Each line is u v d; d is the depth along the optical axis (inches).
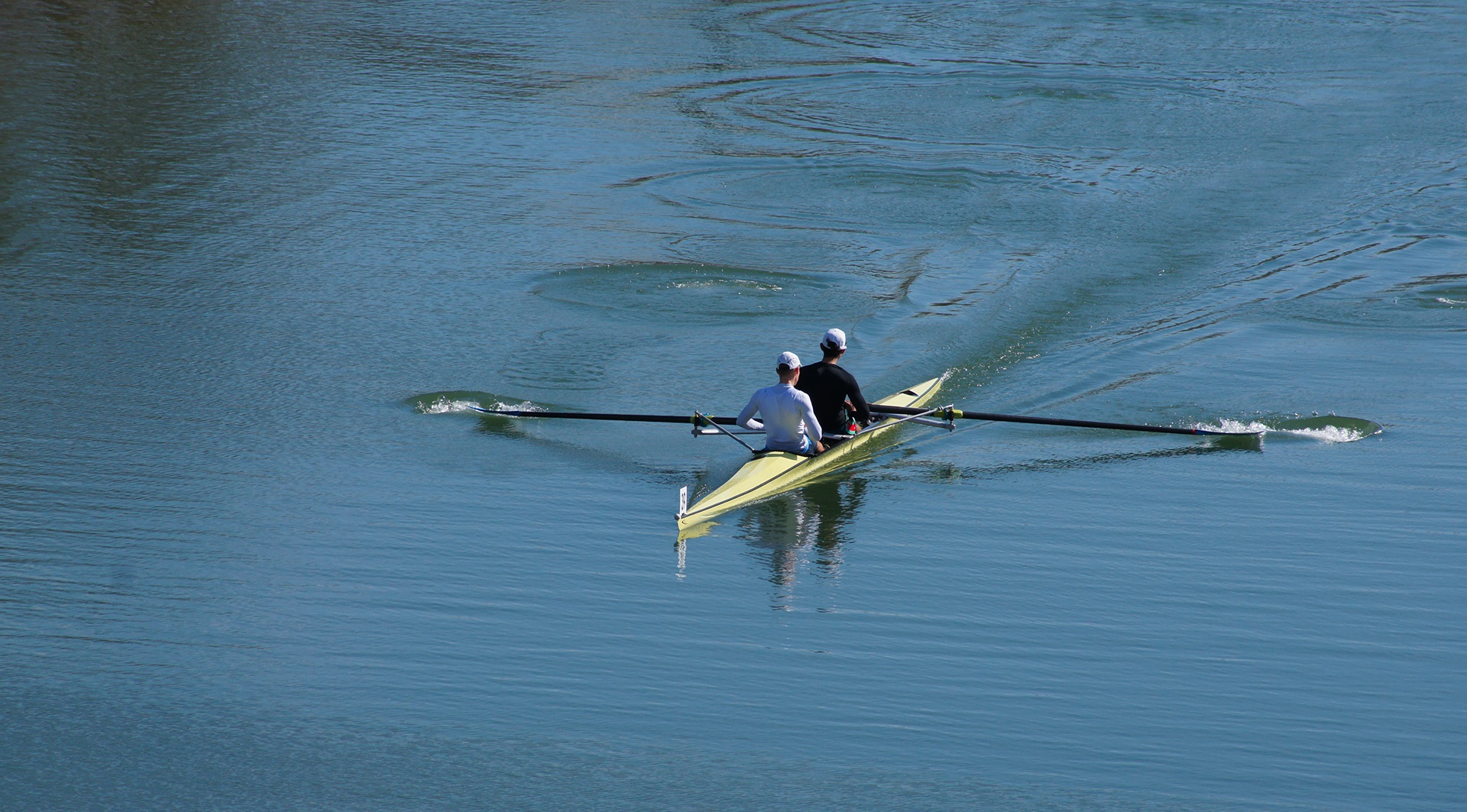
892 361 2775.6
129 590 1723.7
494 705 1496.1
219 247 3528.5
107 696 1493.6
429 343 2842.0
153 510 1977.1
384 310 3063.5
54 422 2319.1
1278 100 5905.5
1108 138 5241.1
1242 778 1371.8
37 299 3043.8
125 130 4749.0
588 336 2918.3
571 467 2223.2
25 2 6742.1
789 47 6983.3
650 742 1434.5
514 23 7268.7
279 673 1546.5
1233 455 2304.4
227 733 1437.0
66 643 1592.0
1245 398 2566.4
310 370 2655.0
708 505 2027.6
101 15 6663.4
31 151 4387.3
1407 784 1360.7
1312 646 1632.6
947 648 1626.5
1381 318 3073.3
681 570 1843.0
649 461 2269.9
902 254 3651.6
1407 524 1999.3
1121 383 2662.4
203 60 5949.8
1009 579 1822.1
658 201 4195.4
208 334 2856.8
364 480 2128.4
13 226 3622.0
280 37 6555.1
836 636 1653.5
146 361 2674.7
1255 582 1809.8
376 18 7135.8
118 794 1341.0
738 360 2783.0
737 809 1327.5
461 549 1883.6
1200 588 1791.3
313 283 3250.5
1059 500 2116.1
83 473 2100.1
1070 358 2807.6
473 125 5113.2
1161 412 2504.9
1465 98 5890.8
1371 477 2186.3
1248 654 1614.2
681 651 1612.9
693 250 3639.3
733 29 7411.4
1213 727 1460.4
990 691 1531.7
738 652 1612.9
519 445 2311.8
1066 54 6904.5
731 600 1750.7
